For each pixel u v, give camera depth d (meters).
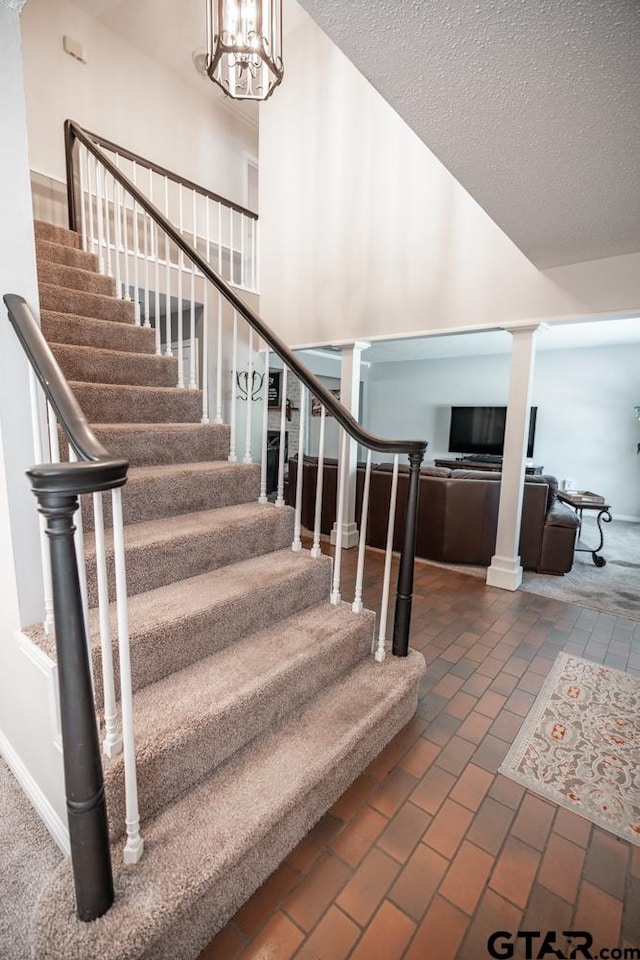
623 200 2.10
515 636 2.71
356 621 1.94
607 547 4.83
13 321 1.24
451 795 1.55
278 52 2.46
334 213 4.06
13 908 1.15
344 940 1.12
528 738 1.84
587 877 1.29
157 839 1.15
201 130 5.14
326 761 1.42
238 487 2.38
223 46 2.22
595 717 1.98
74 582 0.84
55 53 3.95
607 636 2.73
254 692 1.45
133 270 4.20
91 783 0.92
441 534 3.99
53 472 0.77
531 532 3.85
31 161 3.87
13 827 1.37
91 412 2.28
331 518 4.58
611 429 6.22
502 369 7.04
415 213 3.60
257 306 5.05
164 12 4.13
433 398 7.77
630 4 1.10
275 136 4.40
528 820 1.47
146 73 4.59
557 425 6.60
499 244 3.25
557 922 1.17
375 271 3.87
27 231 1.37
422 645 2.57
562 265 3.01
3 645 1.49
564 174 1.89
